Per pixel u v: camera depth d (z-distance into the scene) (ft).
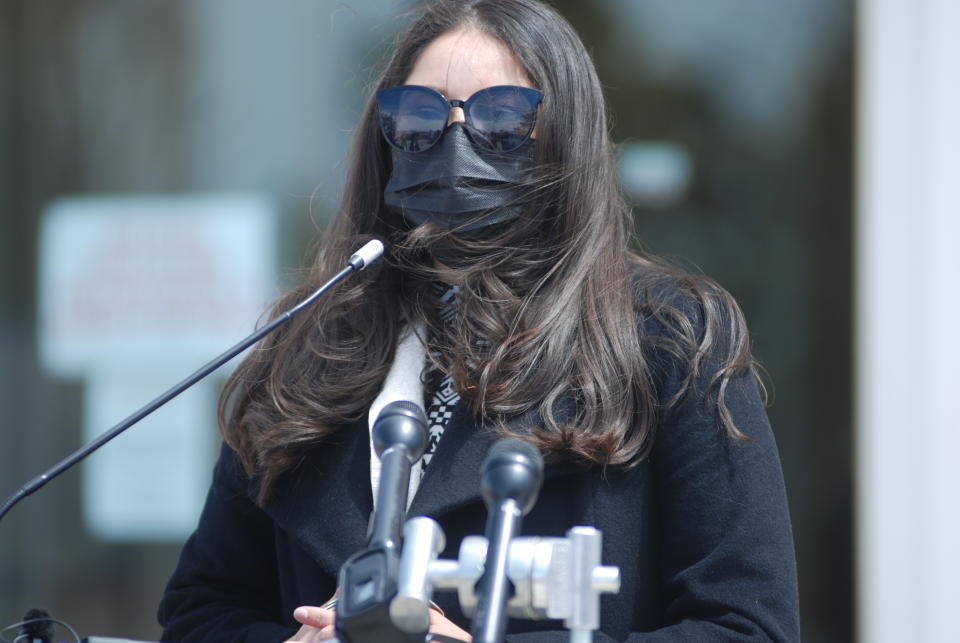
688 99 54.13
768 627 20.49
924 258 52.08
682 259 53.93
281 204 59.31
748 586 20.92
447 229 23.82
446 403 23.59
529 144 23.94
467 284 23.32
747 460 21.68
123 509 59.67
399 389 23.56
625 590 21.74
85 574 59.77
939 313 51.83
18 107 61.31
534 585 15.69
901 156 52.49
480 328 23.21
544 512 21.99
